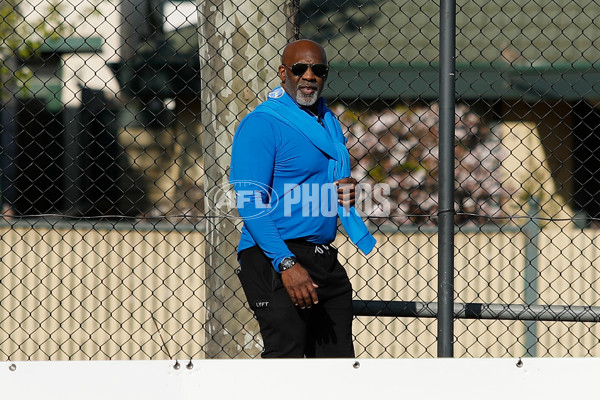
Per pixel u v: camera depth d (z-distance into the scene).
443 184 14.23
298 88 13.22
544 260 23.70
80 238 23.33
